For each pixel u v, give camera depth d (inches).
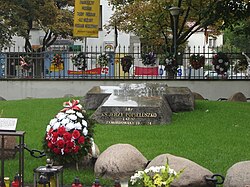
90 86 889.5
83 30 959.0
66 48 1525.6
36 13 1299.2
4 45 1256.8
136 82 880.9
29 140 438.0
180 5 996.6
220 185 305.4
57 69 944.3
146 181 242.1
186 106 600.4
